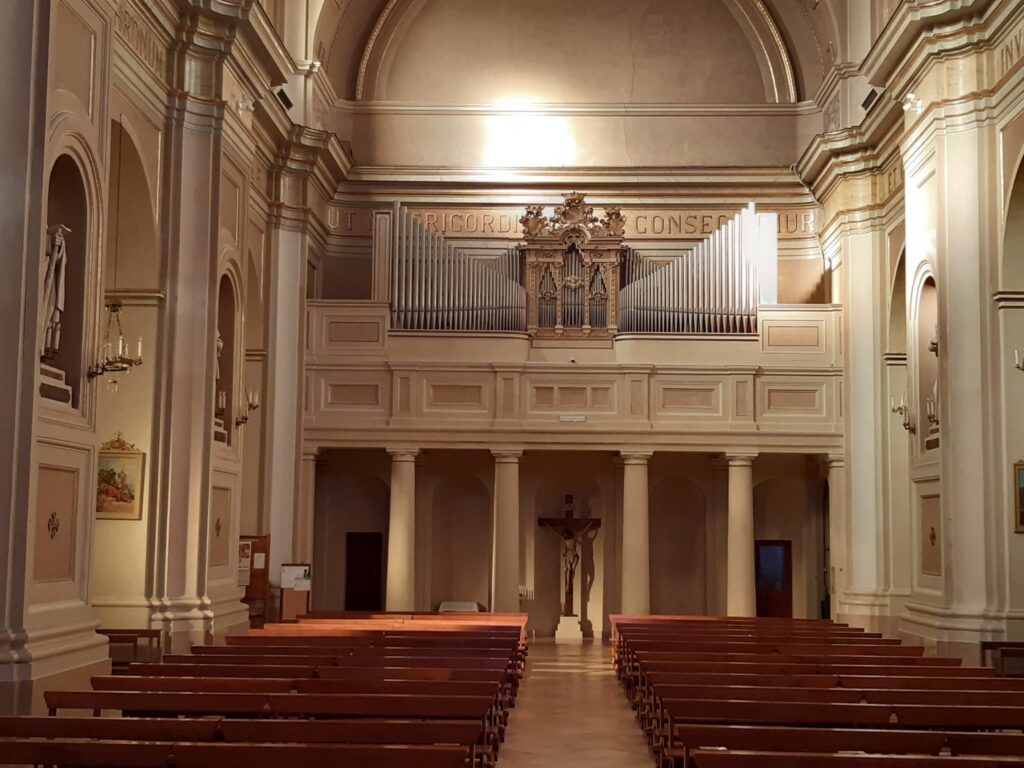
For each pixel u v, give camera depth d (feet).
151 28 48.85
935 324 57.98
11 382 34.27
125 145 47.19
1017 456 49.73
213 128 51.75
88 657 38.75
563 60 83.76
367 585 80.48
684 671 38.65
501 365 73.72
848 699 31.19
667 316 75.31
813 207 80.69
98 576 48.39
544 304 76.18
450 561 81.00
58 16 37.70
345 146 80.53
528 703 46.60
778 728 23.95
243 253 57.82
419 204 81.51
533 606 80.33
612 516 80.07
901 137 61.05
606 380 74.18
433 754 20.84
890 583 67.92
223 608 54.19
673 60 83.87
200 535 50.26
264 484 68.13
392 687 31.35
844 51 74.69
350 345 74.18
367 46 83.46
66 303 39.88
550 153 82.99
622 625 56.59
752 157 82.69
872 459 69.36
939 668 37.11
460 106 83.10
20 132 34.86
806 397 73.92
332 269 80.89
